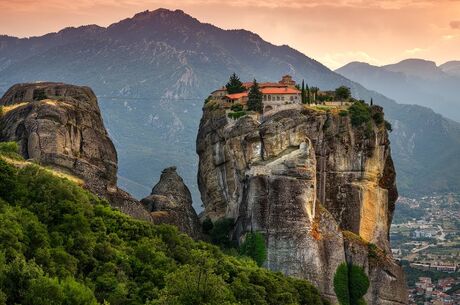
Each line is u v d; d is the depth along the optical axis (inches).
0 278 4505.4
